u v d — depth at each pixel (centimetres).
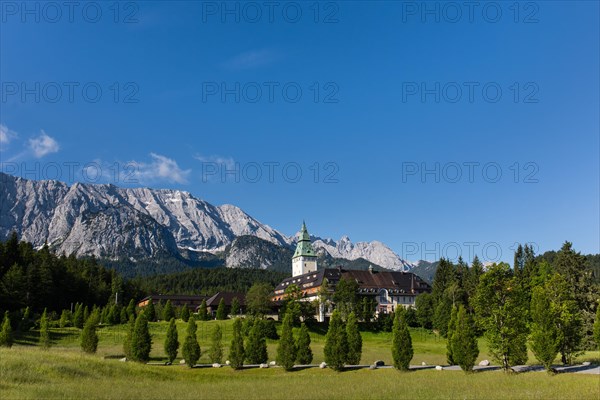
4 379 4241
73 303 16938
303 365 7538
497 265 6181
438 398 3966
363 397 4138
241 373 6756
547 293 7300
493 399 3841
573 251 9431
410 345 6644
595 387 4309
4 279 13975
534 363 7350
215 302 19525
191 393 4334
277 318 15275
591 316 8450
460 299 15200
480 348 10544
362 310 14475
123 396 3997
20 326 10912
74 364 5153
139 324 7300
